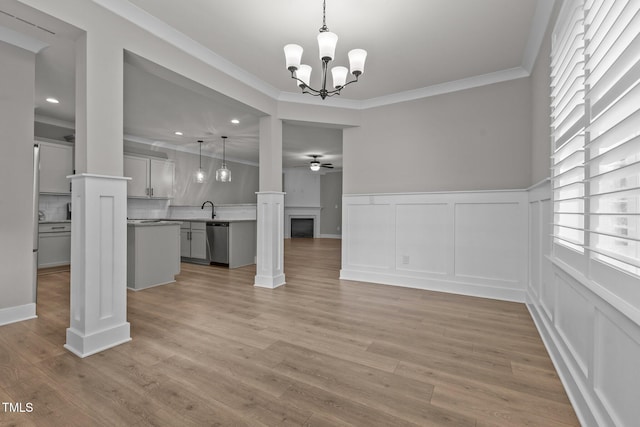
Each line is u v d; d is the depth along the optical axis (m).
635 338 0.96
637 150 0.94
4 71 2.50
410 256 3.79
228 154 8.08
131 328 2.44
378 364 1.88
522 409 1.45
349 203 4.21
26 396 1.53
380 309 2.93
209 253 5.39
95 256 2.02
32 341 2.17
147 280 3.78
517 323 2.57
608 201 1.33
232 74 3.15
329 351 2.05
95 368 1.80
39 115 4.78
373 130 4.04
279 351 2.04
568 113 1.74
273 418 1.38
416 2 2.14
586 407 1.31
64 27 1.95
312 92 3.78
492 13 2.26
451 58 2.95
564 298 1.77
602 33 1.23
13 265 2.56
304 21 2.39
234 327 2.47
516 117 3.22
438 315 2.77
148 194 6.26
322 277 4.39
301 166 10.69
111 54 2.13
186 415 1.40
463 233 3.48
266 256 3.84
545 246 2.36
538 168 2.70
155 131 5.76
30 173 2.66
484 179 3.39
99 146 2.05
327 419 1.38
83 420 1.36
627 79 1.08
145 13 2.28
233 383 1.66
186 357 1.95
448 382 1.68
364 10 2.24
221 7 2.23
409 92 3.75
